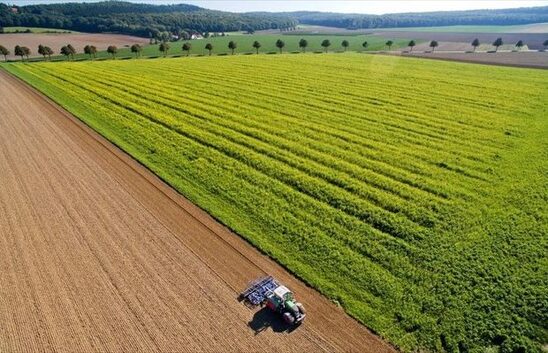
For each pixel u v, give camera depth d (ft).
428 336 54.80
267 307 60.08
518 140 123.13
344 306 60.03
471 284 63.82
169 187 95.81
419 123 140.26
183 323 57.41
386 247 72.84
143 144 122.01
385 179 98.48
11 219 83.46
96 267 68.59
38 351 53.52
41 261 70.49
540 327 56.03
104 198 90.79
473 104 163.22
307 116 147.95
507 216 82.58
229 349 53.36
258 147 117.70
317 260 69.67
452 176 100.42
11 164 109.91
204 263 69.31
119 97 177.06
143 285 64.34
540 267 67.31
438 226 78.79
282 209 85.56
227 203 88.17
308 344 54.13
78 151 118.11
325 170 103.24
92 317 58.65
